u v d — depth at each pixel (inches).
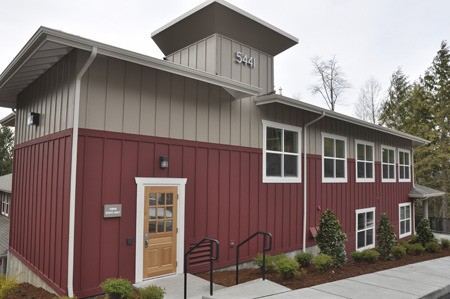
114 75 260.4
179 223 294.2
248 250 352.5
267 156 382.3
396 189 661.3
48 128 286.4
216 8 354.3
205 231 315.3
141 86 276.4
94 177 246.1
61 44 216.5
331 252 326.3
